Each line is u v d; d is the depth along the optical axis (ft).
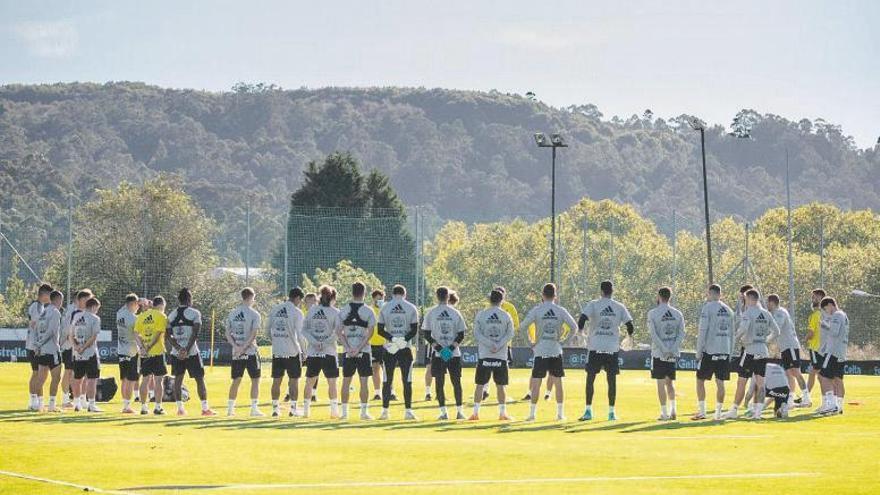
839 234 508.94
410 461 85.20
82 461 83.66
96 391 142.41
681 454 90.12
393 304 122.42
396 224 317.01
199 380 126.11
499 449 92.02
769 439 101.30
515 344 346.33
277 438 98.89
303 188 453.58
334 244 314.14
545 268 390.01
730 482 76.54
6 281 400.67
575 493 72.18
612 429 110.73
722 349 122.72
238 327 124.88
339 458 86.38
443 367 122.01
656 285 366.43
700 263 367.25
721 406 123.24
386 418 122.42
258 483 75.36
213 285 323.78
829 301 131.54
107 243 327.06
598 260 369.71
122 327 128.47
